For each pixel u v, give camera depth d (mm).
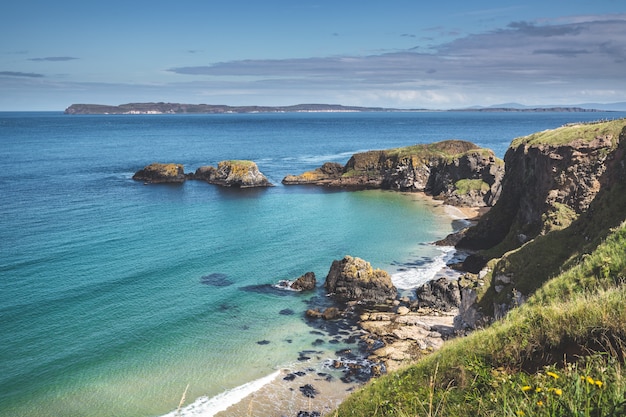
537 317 13719
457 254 67062
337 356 39125
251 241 71125
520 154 70188
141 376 35594
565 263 30562
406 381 16109
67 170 143750
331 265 58062
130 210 90312
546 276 33312
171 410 31734
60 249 63594
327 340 42000
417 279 57156
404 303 50344
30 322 42750
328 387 34500
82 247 64938
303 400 32906
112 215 85312
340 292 51938
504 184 74000
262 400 32906
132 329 42688
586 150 56938
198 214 88938
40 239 68062
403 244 71500
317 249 68000
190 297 50219
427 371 15953
